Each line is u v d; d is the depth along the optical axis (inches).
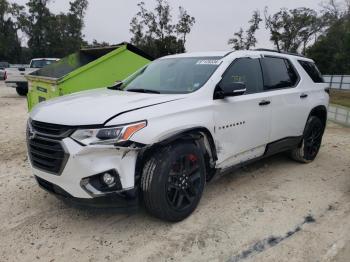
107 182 128.0
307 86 224.8
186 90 159.3
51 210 161.2
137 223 149.1
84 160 124.9
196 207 156.3
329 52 1984.5
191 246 132.6
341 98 984.3
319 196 179.8
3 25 2456.9
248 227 146.4
